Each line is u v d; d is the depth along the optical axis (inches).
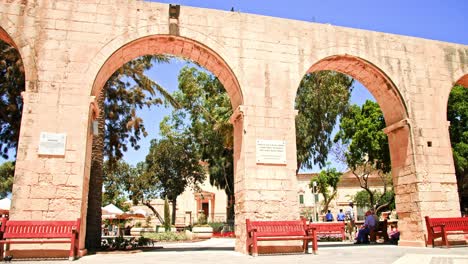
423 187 588.7
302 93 1185.4
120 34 518.9
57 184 453.4
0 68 729.6
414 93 627.5
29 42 488.1
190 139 1790.1
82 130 476.1
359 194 2009.1
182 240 978.7
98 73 501.4
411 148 604.1
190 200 2354.8
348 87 1230.3
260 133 534.9
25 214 436.5
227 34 558.3
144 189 1847.9
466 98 877.8
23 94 468.8
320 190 1669.5
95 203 597.9
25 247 425.4
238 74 546.6
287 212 516.7
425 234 567.5
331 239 849.5
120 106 867.4
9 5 493.7
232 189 1519.4
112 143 857.5
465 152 847.7
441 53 664.4
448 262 354.9
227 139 1155.3
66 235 412.5
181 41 546.3
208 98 1392.7
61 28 502.0
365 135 960.3
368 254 453.4
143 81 807.7
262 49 567.2
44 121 467.5
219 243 822.5
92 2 520.7
